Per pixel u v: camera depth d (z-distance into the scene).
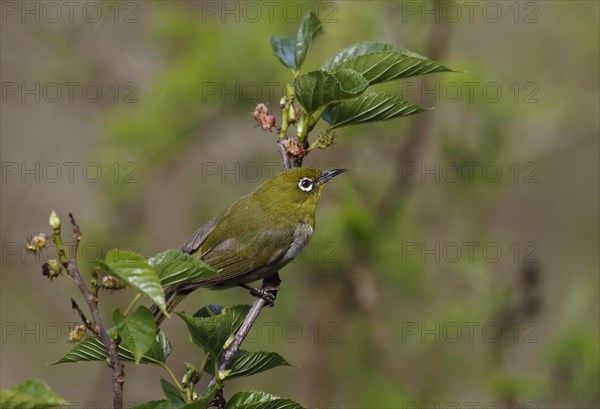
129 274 4.96
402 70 6.71
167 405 5.60
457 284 13.95
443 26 14.25
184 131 15.05
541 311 12.59
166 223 16.14
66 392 17.36
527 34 16.27
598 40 16.14
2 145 17.45
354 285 14.48
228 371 6.03
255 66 14.52
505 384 12.30
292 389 15.43
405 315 15.15
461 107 14.98
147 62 17.38
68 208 17.34
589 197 18.09
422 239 15.26
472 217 15.55
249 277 8.93
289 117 6.95
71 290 16.61
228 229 8.86
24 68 17.50
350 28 13.72
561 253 17.83
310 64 13.84
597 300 16.80
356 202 14.23
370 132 14.29
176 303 7.91
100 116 17.06
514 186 17.61
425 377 14.59
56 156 17.67
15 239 17.06
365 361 15.01
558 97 15.48
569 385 12.25
